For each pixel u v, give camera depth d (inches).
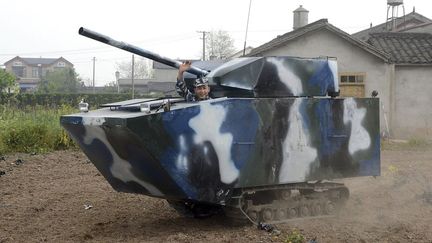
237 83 337.1
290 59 351.6
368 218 368.2
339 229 338.6
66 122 326.6
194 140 314.0
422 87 978.7
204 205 376.5
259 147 334.3
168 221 371.6
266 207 346.0
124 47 333.7
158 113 302.2
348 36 956.0
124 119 294.4
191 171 314.5
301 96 355.3
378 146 379.9
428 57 978.1
